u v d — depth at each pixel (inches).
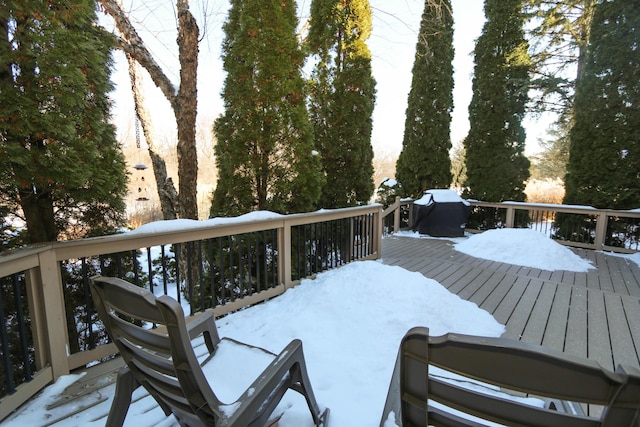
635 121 207.3
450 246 236.1
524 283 149.7
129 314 44.4
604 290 143.0
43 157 69.1
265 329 99.4
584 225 238.5
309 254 154.0
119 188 91.8
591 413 66.9
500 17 275.7
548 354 24.3
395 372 43.7
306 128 143.9
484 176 294.7
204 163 546.3
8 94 63.7
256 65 131.8
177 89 211.5
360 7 186.7
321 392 69.1
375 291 113.3
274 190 142.1
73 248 76.2
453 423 32.5
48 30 67.7
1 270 59.5
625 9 202.7
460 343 27.2
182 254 203.5
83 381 74.1
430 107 308.7
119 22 201.2
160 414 62.6
